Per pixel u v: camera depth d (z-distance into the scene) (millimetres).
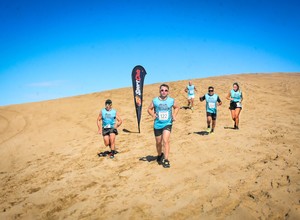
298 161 5547
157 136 6414
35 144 12781
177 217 3969
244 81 25703
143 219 4074
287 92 19875
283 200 3922
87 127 15117
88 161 8203
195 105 17797
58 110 21219
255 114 13711
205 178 5266
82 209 4840
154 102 6250
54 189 6176
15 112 22609
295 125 9844
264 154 6340
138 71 11492
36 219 4785
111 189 5543
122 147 9445
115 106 19906
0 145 13602
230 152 6855
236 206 3980
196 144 8164
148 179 5707
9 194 6406
